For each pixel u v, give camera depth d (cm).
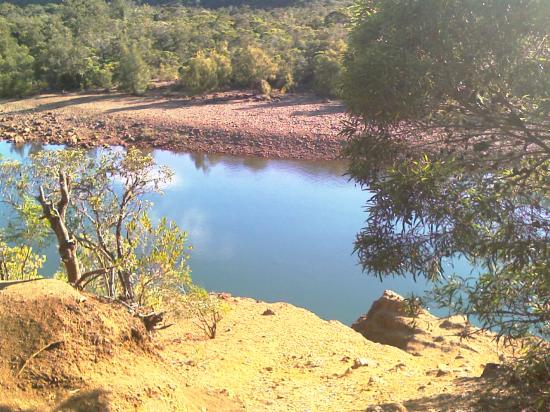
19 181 908
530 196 480
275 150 4050
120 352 573
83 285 778
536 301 505
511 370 605
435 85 459
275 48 6169
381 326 1312
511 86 450
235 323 1273
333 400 746
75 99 5619
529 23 424
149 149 4234
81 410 492
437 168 447
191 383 658
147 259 904
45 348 527
